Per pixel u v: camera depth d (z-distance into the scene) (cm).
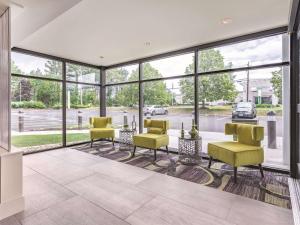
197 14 286
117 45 421
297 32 282
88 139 596
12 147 238
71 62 542
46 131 508
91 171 338
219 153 312
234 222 192
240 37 368
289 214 205
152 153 459
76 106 569
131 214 206
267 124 358
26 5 238
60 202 231
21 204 216
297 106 292
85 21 307
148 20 305
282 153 343
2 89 246
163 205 224
